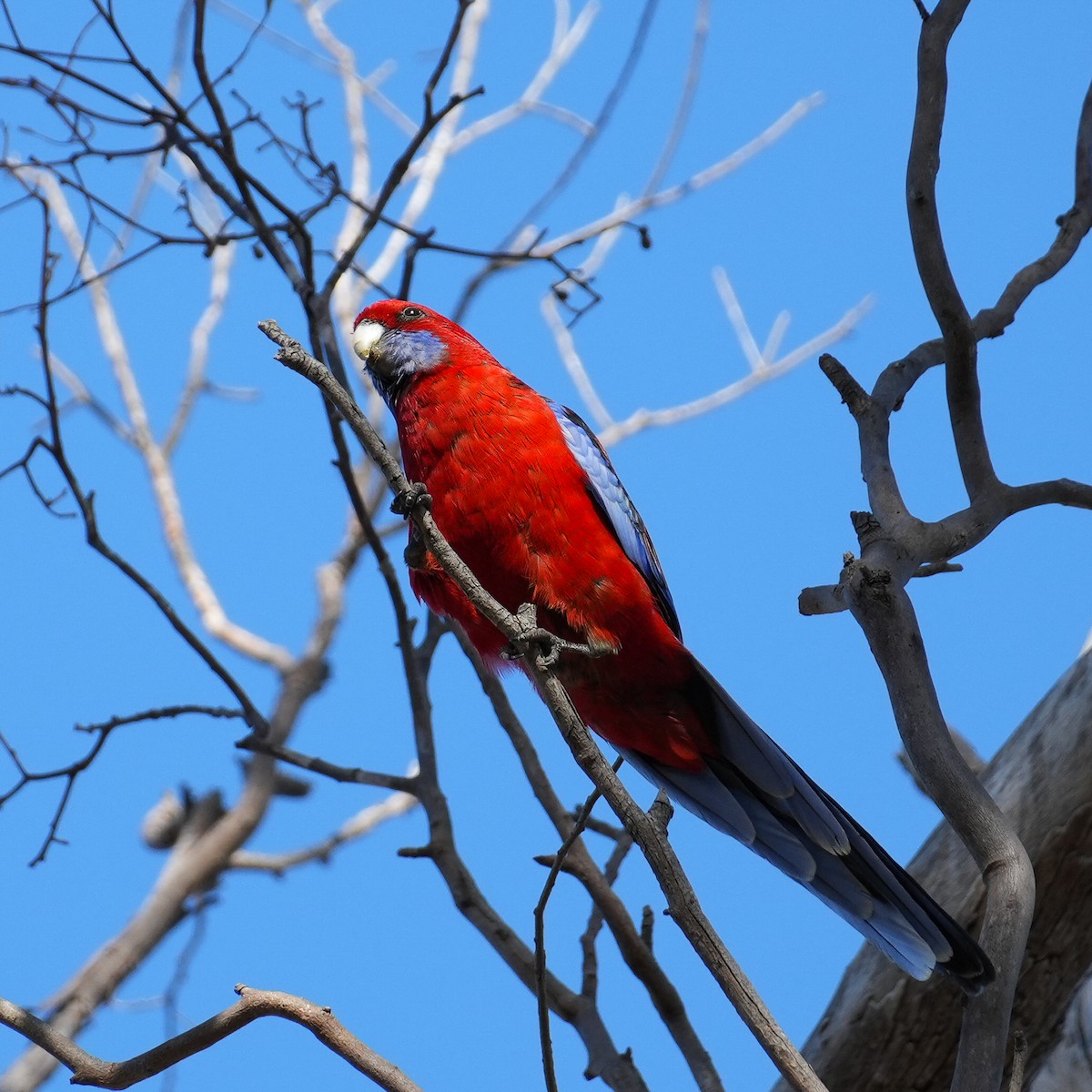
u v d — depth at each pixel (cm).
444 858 1015
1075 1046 818
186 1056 780
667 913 666
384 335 1011
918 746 737
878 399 896
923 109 862
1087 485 904
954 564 880
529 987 959
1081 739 863
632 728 961
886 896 855
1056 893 845
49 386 1067
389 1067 758
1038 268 995
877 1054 862
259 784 1734
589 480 960
